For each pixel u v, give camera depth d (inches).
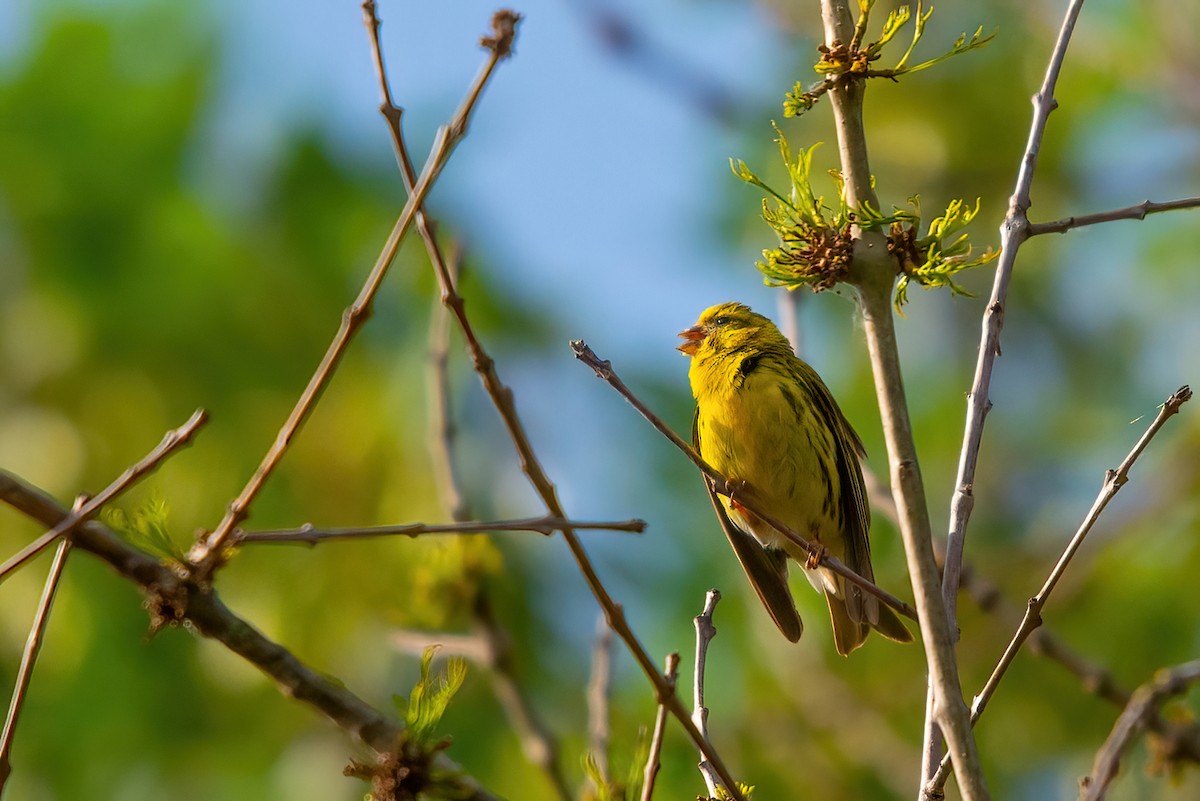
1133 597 500.4
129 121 509.4
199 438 482.3
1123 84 533.0
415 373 484.4
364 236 510.9
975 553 535.8
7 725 222.8
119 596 458.0
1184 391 244.1
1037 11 526.9
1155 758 348.8
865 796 462.0
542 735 317.7
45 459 478.9
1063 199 555.5
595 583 238.7
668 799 427.8
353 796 458.9
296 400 488.4
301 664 252.5
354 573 457.1
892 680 485.7
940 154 542.6
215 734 462.9
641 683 460.1
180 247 497.0
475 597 332.5
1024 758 496.4
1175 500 516.4
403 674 450.6
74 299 491.2
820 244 249.0
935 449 541.3
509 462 477.4
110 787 452.4
